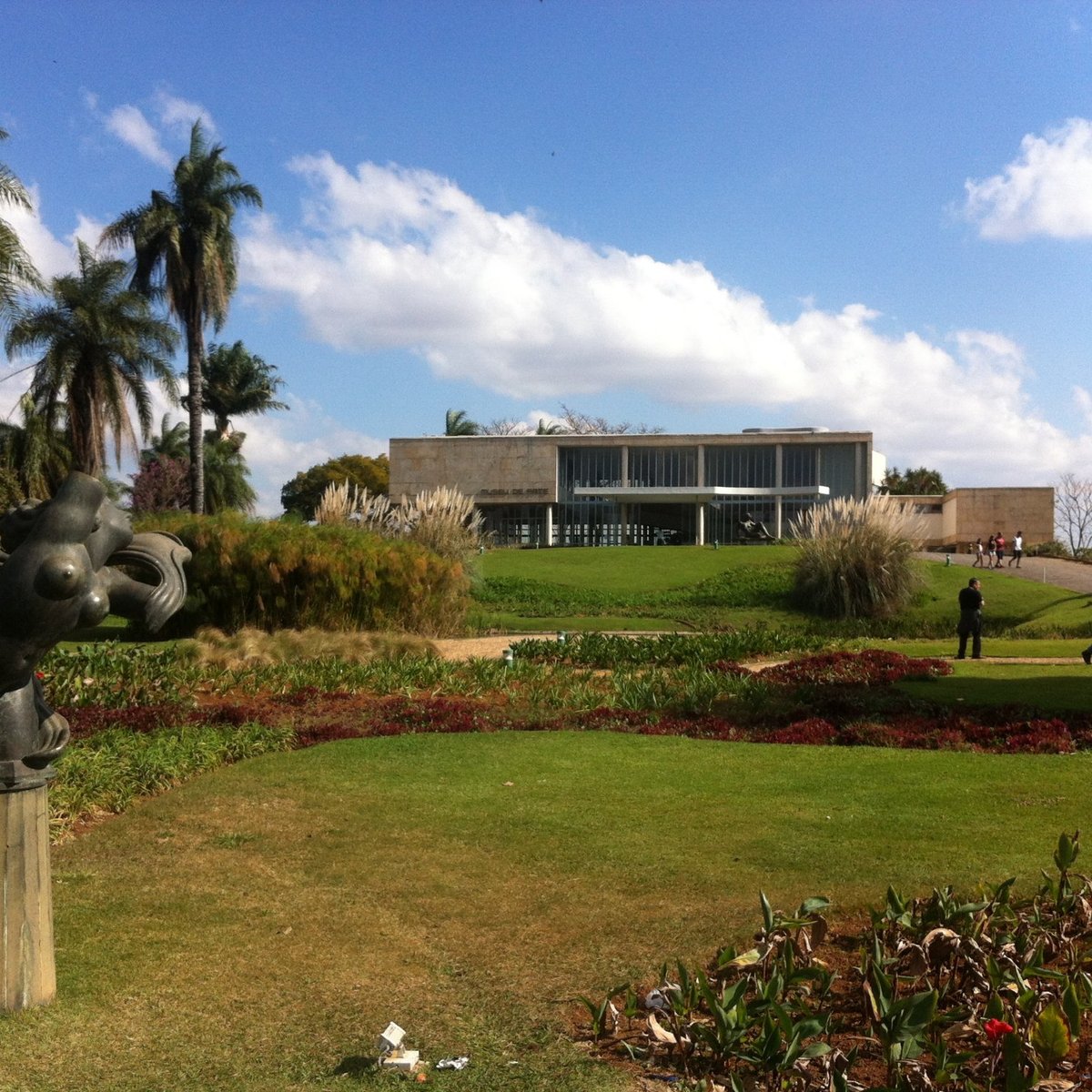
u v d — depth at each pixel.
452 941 4.73
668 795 7.43
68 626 3.53
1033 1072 3.11
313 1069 3.51
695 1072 3.52
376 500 27.03
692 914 4.98
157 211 37.38
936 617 27.86
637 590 33.00
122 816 6.94
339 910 5.12
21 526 3.52
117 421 34.00
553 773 8.24
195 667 13.70
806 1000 3.87
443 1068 3.51
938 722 10.63
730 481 61.81
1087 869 5.46
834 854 5.85
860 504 29.47
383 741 9.59
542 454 61.81
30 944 3.89
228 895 5.33
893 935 4.37
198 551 19.83
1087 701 12.64
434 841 6.31
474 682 13.70
